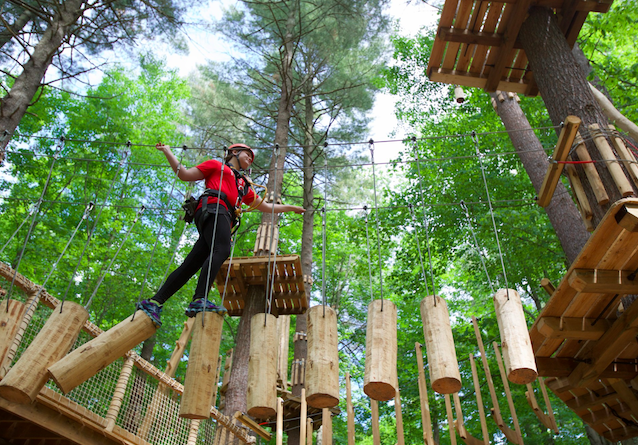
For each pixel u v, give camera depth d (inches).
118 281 457.1
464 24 229.3
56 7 265.4
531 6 225.8
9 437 167.6
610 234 135.6
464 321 506.6
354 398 580.1
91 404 173.6
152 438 183.8
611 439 212.1
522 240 423.5
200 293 116.2
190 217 141.3
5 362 135.7
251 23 502.3
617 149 182.2
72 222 484.1
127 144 147.3
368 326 113.0
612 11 315.3
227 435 219.3
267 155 528.7
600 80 303.7
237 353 272.8
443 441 492.7
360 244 529.3
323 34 503.2
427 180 494.3
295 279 245.4
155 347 504.4
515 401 442.0
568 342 180.1
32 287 163.6
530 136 329.4
